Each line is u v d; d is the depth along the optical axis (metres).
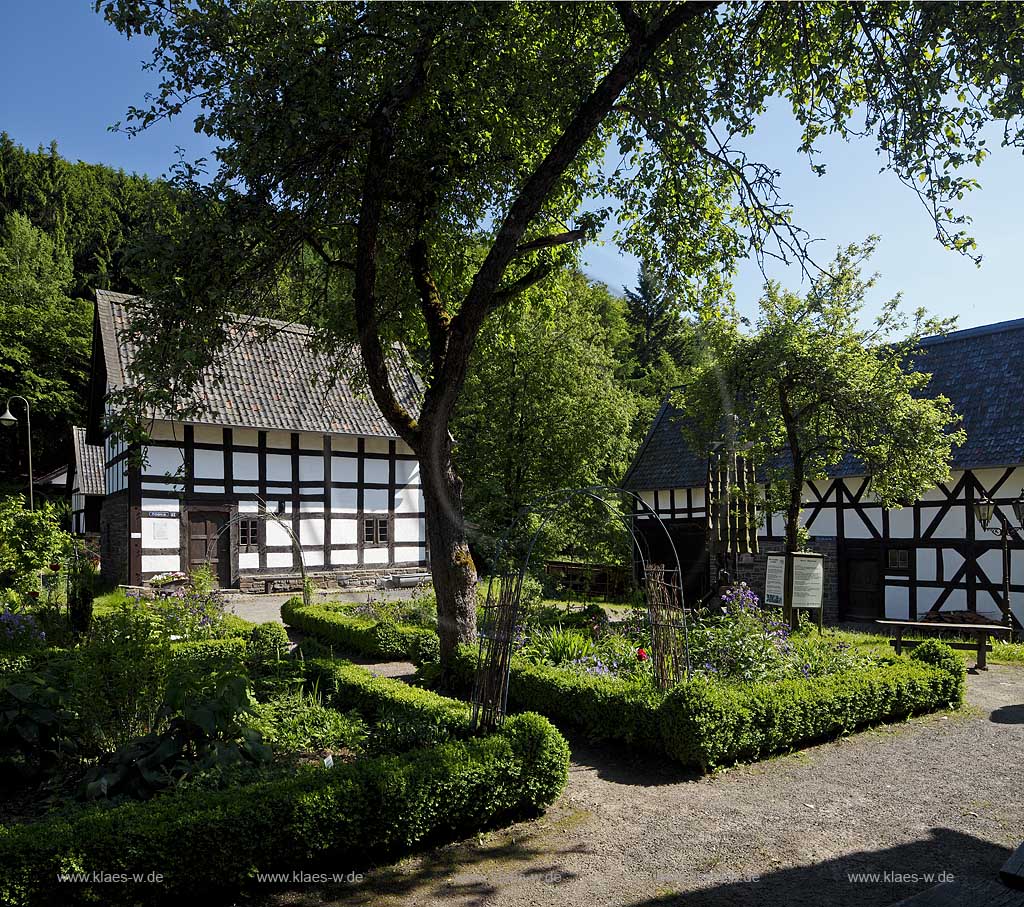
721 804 5.33
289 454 20.02
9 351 32.78
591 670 7.95
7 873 3.44
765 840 4.68
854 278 11.23
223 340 8.05
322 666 8.00
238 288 8.00
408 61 7.62
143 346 7.72
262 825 4.08
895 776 5.88
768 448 12.04
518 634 8.81
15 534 11.80
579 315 21.94
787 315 11.22
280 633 9.70
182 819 3.89
